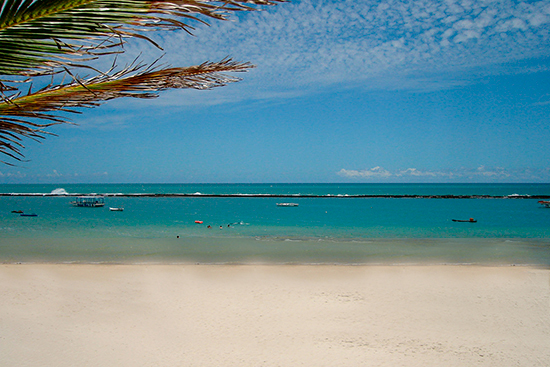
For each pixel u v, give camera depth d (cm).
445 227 2739
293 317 787
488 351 641
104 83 147
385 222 3153
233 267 1221
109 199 7581
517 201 6681
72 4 103
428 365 597
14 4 98
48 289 955
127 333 705
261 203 6347
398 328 733
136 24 110
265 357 621
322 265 1273
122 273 1124
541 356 623
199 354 629
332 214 4072
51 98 142
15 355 614
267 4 115
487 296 919
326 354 632
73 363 594
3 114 134
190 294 928
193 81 160
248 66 167
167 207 5294
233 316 791
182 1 105
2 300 866
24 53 109
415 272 1153
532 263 1346
